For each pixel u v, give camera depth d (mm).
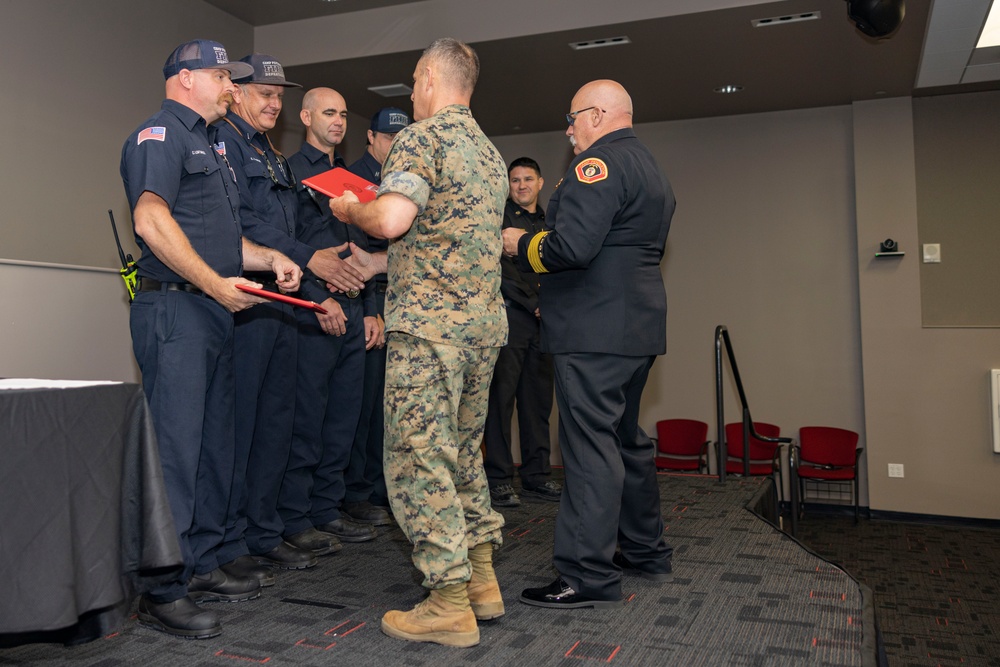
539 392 4000
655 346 2295
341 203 1939
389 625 1988
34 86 3953
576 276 2248
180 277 2070
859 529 6090
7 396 1416
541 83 5879
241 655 1861
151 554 1618
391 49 5195
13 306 2625
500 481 3830
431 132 1899
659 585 2439
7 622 1395
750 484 4258
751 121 6797
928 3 4320
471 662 1830
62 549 1459
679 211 6977
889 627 4180
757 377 6754
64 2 4109
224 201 2197
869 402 6332
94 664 1800
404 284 1932
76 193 4180
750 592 2363
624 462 2441
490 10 4984
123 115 4473
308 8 5223
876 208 6355
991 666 3682
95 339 2898
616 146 2299
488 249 1965
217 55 2162
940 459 6164
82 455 1516
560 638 1990
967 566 5148
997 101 6238
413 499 1914
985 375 6062
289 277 2395
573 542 2211
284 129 5816
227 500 2291
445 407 1910
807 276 6637
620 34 4883
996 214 6246
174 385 2041
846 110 6562
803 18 4617
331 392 3051
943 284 6359
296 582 2441
